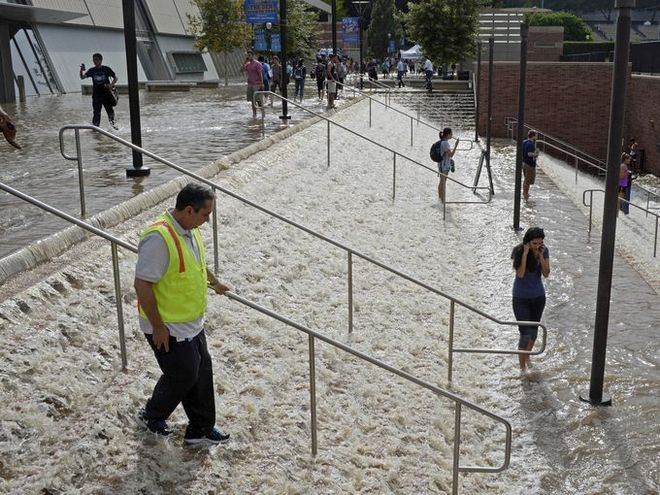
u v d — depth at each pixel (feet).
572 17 256.52
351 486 19.35
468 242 47.98
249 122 63.98
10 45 94.07
